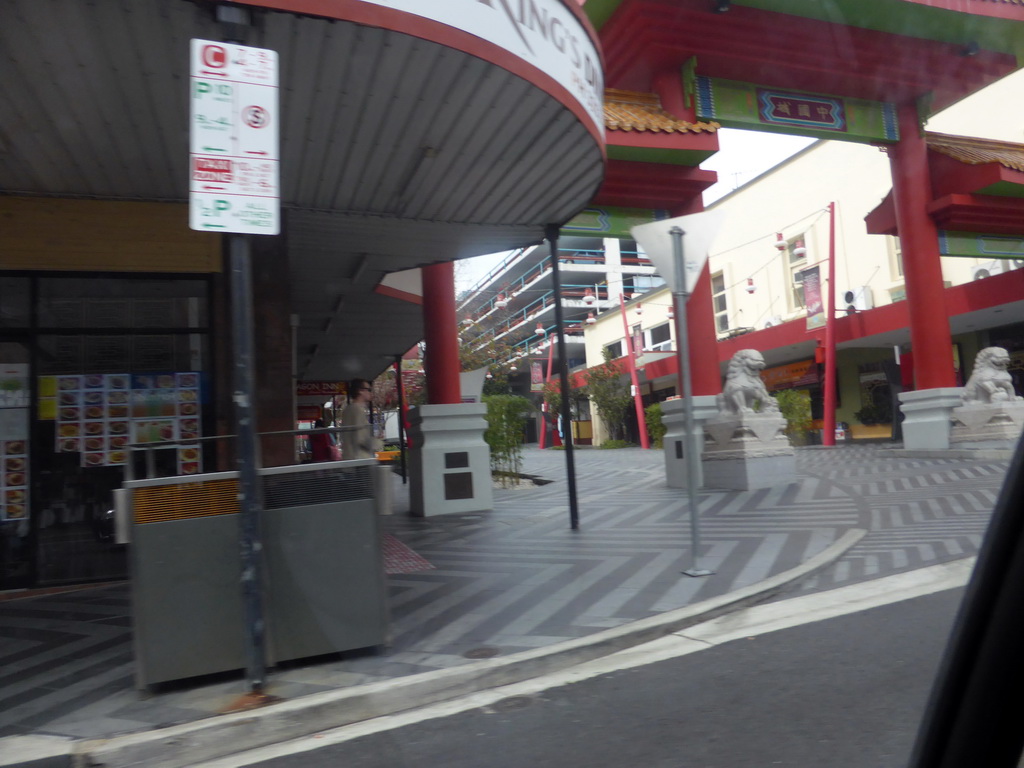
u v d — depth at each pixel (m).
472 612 5.81
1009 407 14.96
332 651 4.79
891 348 25.42
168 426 7.95
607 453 30.09
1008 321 21.78
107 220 7.77
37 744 3.75
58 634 5.75
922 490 10.83
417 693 4.31
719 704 3.85
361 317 14.68
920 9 12.29
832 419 22.64
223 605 4.63
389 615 5.32
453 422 11.78
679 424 13.18
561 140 7.01
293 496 4.84
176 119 6.17
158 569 4.53
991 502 9.35
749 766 3.13
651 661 4.67
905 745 3.17
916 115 15.48
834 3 11.95
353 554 4.93
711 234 6.97
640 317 36.03
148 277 8.00
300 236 9.57
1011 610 1.40
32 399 7.66
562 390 9.58
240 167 4.20
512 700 4.20
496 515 11.21
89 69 5.39
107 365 7.88
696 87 13.05
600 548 8.08
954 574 6.07
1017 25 13.06
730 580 6.30
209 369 8.08
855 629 4.89
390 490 5.09
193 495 4.66
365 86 5.95
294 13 4.82
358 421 9.37
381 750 3.63
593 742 3.53
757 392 12.44
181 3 4.70
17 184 7.31
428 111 6.39
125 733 3.86
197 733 3.82
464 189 8.12
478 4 5.52
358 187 7.96
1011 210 16.05
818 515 9.34
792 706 3.73
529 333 51.03
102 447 7.81
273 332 8.08
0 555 7.47
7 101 5.71
